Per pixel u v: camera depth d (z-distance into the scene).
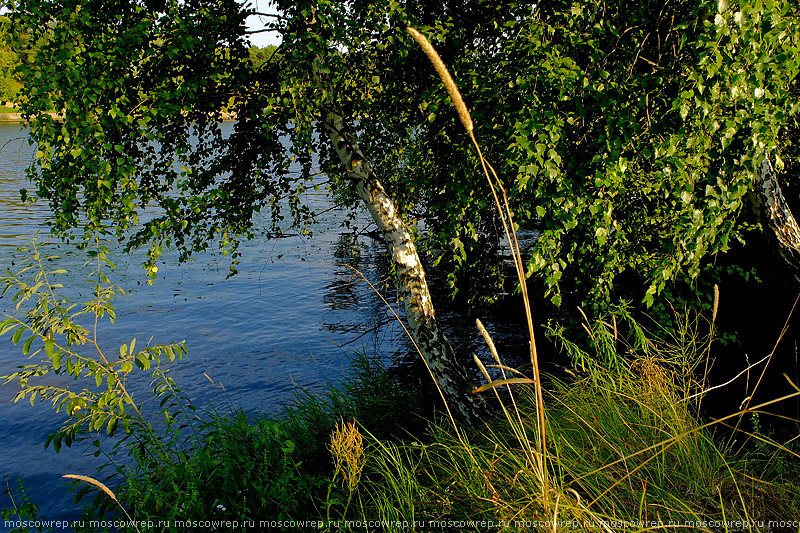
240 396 8.27
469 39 5.13
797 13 3.98
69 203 4.69
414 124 6.09
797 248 5.93
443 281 13.09
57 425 7.53
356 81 5.70
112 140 4.93
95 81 4.22
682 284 7.68
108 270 14.73
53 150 4.51
